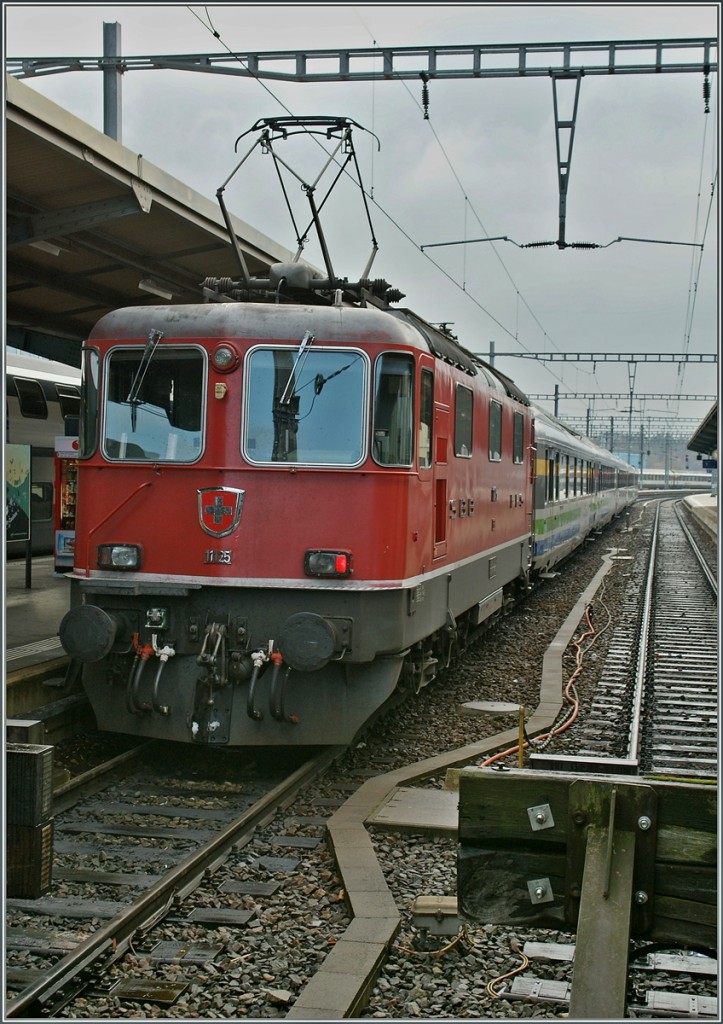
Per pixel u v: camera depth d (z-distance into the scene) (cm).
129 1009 467
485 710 1088
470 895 413
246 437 826
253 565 819
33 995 459
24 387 1788
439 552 998
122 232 1163
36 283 1277
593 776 409
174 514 834
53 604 1280
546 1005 475
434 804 754
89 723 962
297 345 830
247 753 914
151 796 781
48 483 1877
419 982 494
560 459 2439
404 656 877
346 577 816
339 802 777
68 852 659
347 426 829
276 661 811
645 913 394
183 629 827
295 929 551
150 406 848
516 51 1295
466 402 1145
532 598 2128
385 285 1006
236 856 659
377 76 1303
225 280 949
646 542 3900
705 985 503
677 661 1441
